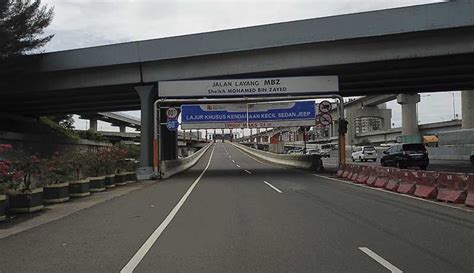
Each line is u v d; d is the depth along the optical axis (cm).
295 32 2819
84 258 805
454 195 1510
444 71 3222
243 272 704
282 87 2992
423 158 3322
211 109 3378
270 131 11350
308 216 1252
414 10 2625
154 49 3073
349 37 2725
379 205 1469
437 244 888
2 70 3275
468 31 2631
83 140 5775
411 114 7925
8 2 3341
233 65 3023
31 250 875
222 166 4825
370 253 816
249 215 1280
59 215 1363
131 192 2059
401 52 2741
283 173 3328
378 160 5747
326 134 12588
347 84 3647
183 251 850
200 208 1445
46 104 4569
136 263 765
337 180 2561
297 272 699
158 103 3138
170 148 4212
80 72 3347
